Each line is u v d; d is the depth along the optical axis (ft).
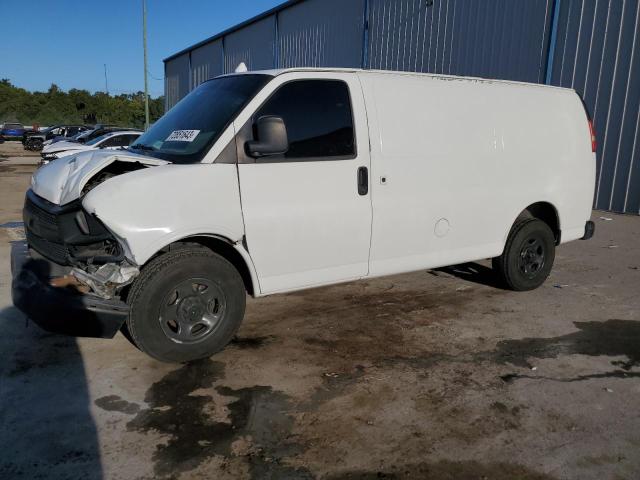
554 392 12.17
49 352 13.58
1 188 48.78
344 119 14.42
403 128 15.37
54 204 12.62
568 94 19.54
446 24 45.98
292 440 10.18
